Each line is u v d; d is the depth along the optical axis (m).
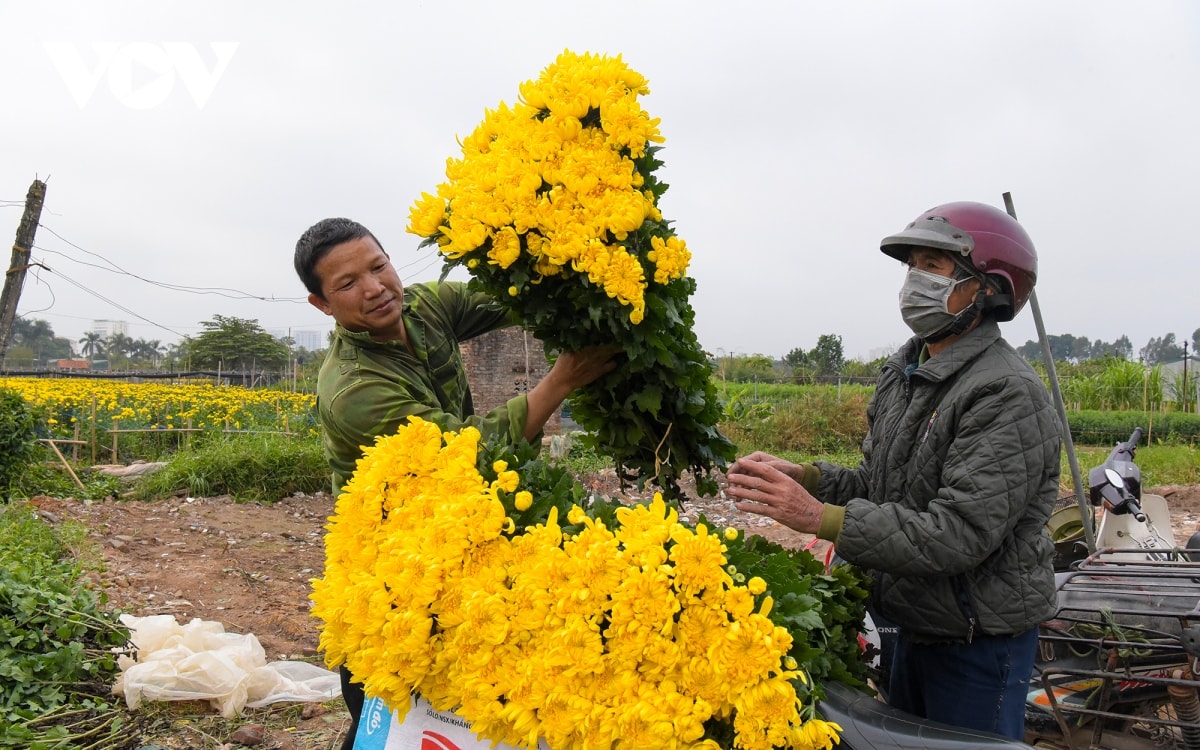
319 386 2.66
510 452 2.21
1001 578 2.23
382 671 1.94
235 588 6.62
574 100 2.12
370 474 2.10
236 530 8.91
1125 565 3.19
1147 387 23.22
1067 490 10.54
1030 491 2.15
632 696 1.72
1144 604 2.92
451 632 1.91
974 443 2.15
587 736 1.72
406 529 2.04
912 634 2.40
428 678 1.96
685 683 1.73
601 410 2.45
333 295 2.51
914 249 2.41
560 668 1.75
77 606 4.77
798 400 20.08
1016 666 2.29
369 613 1.96
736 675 1.69
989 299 2.29
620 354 2.30
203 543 8.13
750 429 18.42
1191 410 22.77
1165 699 2.98
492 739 1.86
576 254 2.01
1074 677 3.04
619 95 2.15
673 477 2.46
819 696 1.81
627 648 1.72
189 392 18.27
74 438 13.67
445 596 1.89
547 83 2.21
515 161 2.09
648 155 2.22
